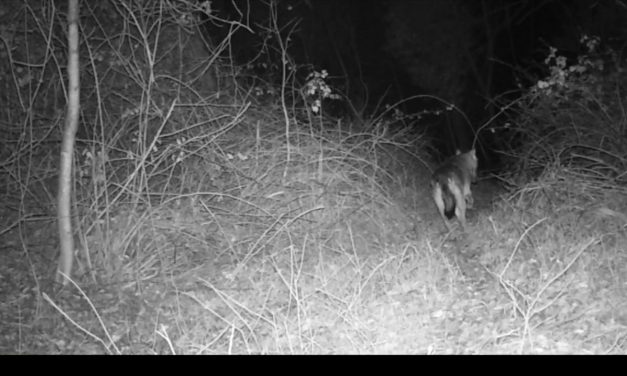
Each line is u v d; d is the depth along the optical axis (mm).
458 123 25859
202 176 11047
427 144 18391
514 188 12406
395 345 7477
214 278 9422
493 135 20359
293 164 11750
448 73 25625
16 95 10945
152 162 10234
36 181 10438
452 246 10844
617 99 12391
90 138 11055
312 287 8773
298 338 7629
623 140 11789
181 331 8125
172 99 11539
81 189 10047
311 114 13148
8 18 10781
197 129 11422
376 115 20266
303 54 25688
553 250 9641
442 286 9031
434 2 24875
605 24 16219
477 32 27031
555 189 10961
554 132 12430
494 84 27250
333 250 9992
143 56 11555
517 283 8766
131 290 9070
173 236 10164
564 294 8430
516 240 10273
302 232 10484
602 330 7570
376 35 26750
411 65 25578
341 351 7391
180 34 11758
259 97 14078
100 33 11438
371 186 12078
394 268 9289
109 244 9617
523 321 7867
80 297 8758
